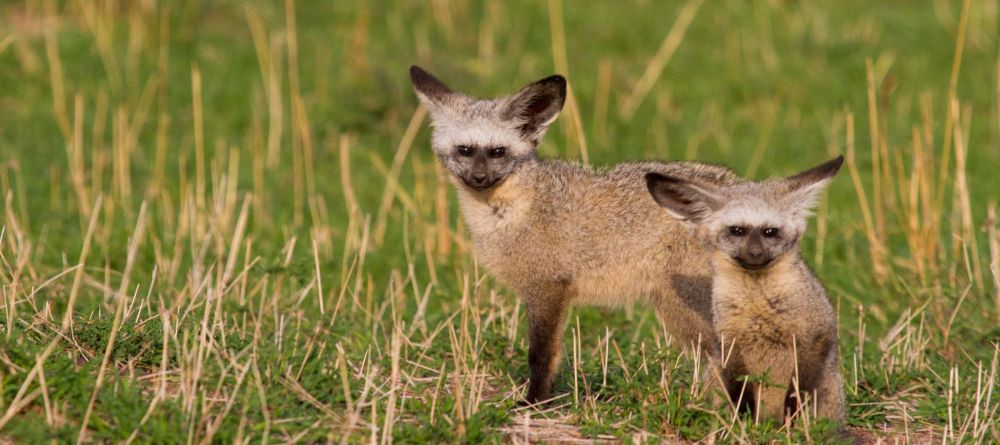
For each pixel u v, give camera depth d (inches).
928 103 879.7
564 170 577.9
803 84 1051.3
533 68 1061.8
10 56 1034.7
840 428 501.0
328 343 551.8
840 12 1198.9
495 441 454.0
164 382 453.4
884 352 593.3
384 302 652.1
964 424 504.1
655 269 553.9
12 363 450.3
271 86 930.1
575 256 559.8
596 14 1189.7
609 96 1031.6
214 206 762.2
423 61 1032.8
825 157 931.3
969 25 1122.7
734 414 477.7
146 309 585.6
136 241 567.5
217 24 1143.6
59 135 924.0
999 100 935.7
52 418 428.5
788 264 496.7
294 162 880.3
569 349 619.5
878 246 711.7
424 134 967.0
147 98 978.7
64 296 616.4
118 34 1096.8
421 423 467.8
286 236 744.3
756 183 528.4
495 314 633.6
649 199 556.7
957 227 732.0
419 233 771.4
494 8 1175.0
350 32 1134.4
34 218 772.6
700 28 1162.6
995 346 580.7
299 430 442.9
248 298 621.9
